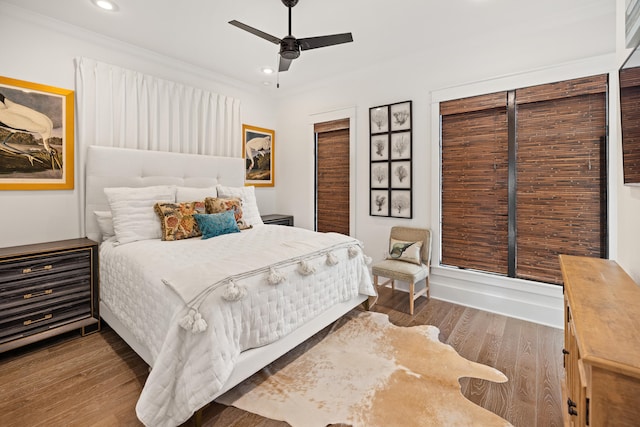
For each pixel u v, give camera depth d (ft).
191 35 10.01
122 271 7.52
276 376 6.73
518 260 9.80
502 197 10.01
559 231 9.05
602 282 4.50
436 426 5.30
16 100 8.63
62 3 8.26
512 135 9.64
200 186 12.40
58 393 6.11
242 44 10.64
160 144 11.60
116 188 9.42
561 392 6.08
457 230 11.00
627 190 5.39
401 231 11.62
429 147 11.28
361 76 12.94
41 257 7.82
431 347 7.91
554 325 9.11
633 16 4.58
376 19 9.02
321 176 14.88
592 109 8.43
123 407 5.74
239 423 5.42
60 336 8.43
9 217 8.64
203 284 5.62
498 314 9.96
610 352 2.61
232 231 10.16
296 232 10.47
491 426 5.29
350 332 8.73
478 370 6.91
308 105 14.90
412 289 9.87
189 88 12.41
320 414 5.60
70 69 9.57
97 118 9.97
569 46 8.66
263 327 6.33
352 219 13.47
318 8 8.45
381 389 6.27
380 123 12.39
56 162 9.34
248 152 15.03
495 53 9.82
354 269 9.43
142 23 9.27
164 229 9.16
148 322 6.31
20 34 8.64
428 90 11.21
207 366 5.14
